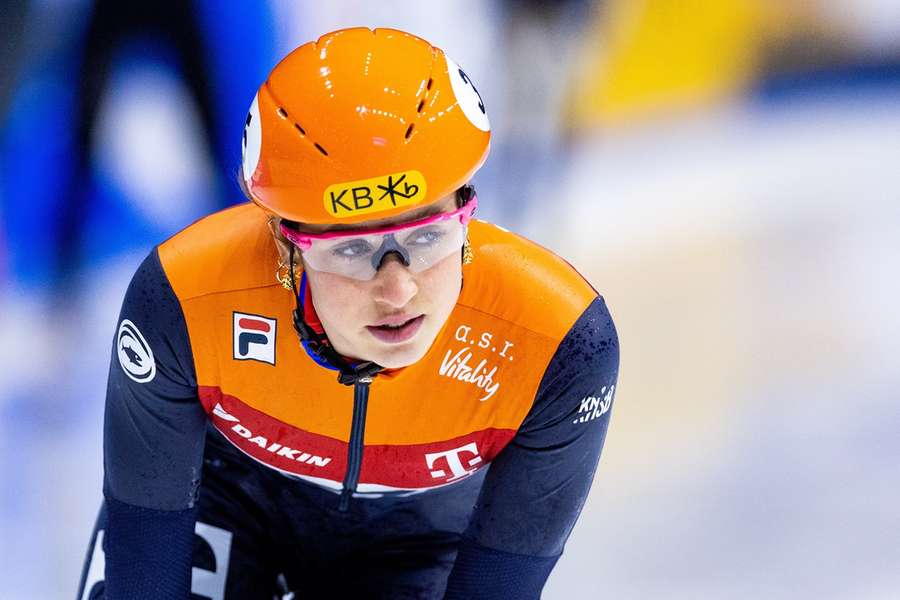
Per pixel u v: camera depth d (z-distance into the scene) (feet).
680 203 41.47
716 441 30.37
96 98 37.24
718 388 32.40
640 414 31.19
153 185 37.91
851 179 43.47
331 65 11.96
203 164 38.75
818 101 46.73
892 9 47.67
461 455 15.03
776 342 34.58
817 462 29.99
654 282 37.17
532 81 41.11
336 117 11.62
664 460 29.60
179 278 13.94
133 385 14.19
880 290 37.45
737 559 26.99
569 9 41.11
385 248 11.85
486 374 14.23
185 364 14.15
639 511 28.02
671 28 44.65
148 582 15.35
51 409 30.99
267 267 13.85
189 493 15.21
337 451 15.21
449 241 12.16
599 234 39.88
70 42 37.29
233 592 16.80
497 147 40.98
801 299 36.70
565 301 14.11
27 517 27.63
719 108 45.62
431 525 17.47
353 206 11.57
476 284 14.10
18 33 36.96
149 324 13.94
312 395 14.51
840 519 28.35
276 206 12.09
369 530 17.38
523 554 15.12
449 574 16.89
